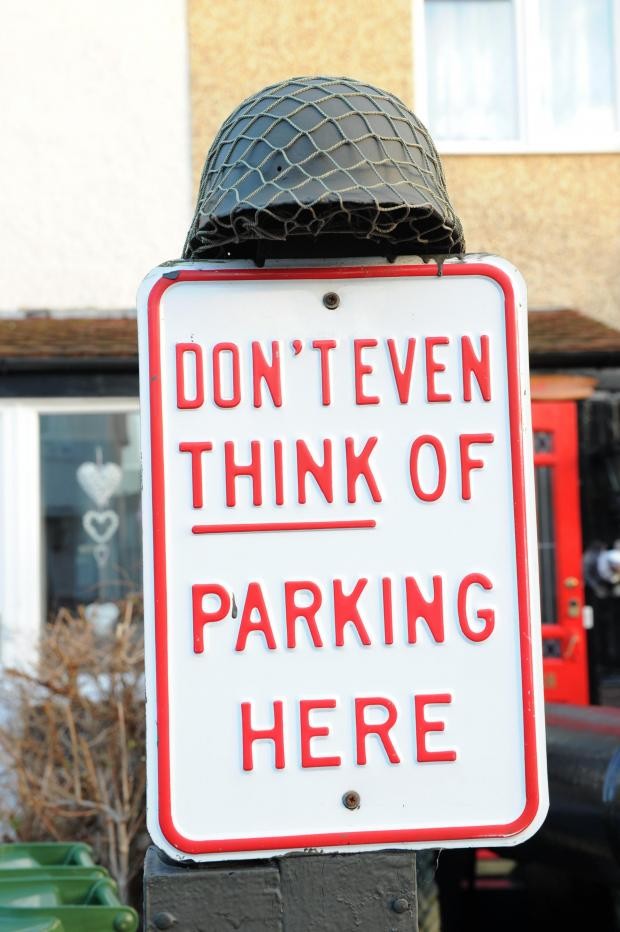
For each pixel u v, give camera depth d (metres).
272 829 1.74
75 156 7.60
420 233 1.82
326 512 1.79
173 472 1.78
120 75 7.62
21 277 7.56
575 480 7.60
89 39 7.62
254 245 1.88
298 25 7.62
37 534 7.33
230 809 1.74
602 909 5.23
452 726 1.77
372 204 1.70
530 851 3.73
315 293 1.82
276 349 1.80
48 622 7.04
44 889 3.45
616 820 3.22
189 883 1.75
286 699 1.76
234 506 1.78
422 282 1.83
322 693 1.76
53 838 5.37
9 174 7.58
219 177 1.81
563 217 7.87
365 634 1.77
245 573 1.77
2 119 7.59
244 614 1.76
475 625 1.78
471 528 1.79
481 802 1.76
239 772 1.75
